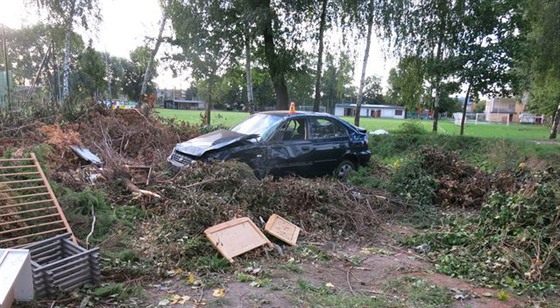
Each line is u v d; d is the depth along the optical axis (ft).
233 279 12.76
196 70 55.16
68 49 52.21
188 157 22.95
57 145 27.32
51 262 11.69
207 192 18.80
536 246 14.78
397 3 51.42
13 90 45.39
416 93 61.26
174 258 13.91
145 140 33.60
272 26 50.31
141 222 17.30
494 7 51.29
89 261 11.55
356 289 12.51
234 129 26.58
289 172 24.73
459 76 54.29
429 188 24.21
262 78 63.82
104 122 33.76
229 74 58.23
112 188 20.86
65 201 16.40
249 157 23.15
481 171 27.84
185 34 52.24
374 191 24.08
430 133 55.67
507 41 51.42
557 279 13.55
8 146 26.61
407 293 12.26
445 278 13.75
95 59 67.72
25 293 10.04
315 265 14.49
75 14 51.98
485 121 208.23
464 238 17.11
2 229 13.83
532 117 209.67
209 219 16.24
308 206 19.89
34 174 16.43
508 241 15.84
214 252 14.56
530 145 47.09
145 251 14.29
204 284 12.21
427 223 20.34
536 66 53.26
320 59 53.72
